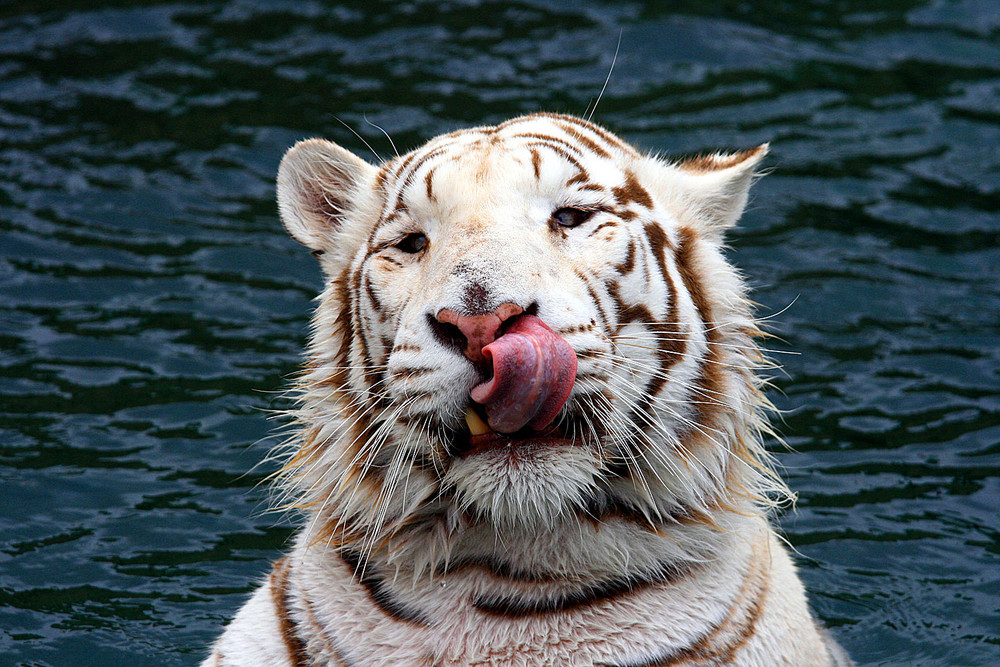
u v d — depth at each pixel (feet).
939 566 33.24
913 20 70.95
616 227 22.41
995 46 67.67
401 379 20.75
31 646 29.35
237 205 53.26
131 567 32.81
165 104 61.16
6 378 40.70
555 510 21.09
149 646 29.53
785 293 47.32
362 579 22.74
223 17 71.00
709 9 72.02
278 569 24.70
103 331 43.75
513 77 63.82
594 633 21.52
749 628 22.21
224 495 36.14
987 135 58.95
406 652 21.71
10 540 33.53
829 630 30.22
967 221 52.26
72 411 39.32
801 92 62.95
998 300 46.93
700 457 22.66
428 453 21.35
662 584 22.11
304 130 58.18
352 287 23.53
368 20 71.05
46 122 59.11
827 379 42.47
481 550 22.15
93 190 53.52
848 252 50.24
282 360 42.45
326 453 23.25
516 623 21.63
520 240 20.97
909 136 59.00
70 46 67.05
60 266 47.67
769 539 24.61
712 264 23.89
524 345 19.03
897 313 46.26
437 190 22.09
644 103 61.26
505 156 22.44
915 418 40.24
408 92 62.03
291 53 66.69
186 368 41.83
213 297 46.32
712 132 58.29
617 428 21.06
